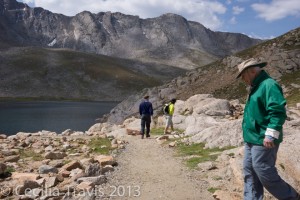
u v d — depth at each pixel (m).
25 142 19.72
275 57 90.44
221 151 15.08
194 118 26.92
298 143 10.69
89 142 20.50
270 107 5.98
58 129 70.44
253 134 6.34
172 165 13.45
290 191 6.41
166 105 24.70
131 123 31.25
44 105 168.50
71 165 12.46
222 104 28.97
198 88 101.12
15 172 11.91
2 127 72.19
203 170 12.10
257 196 6.82
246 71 6.41
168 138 21.16
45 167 12.16
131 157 15.55
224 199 8.95
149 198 9.52
